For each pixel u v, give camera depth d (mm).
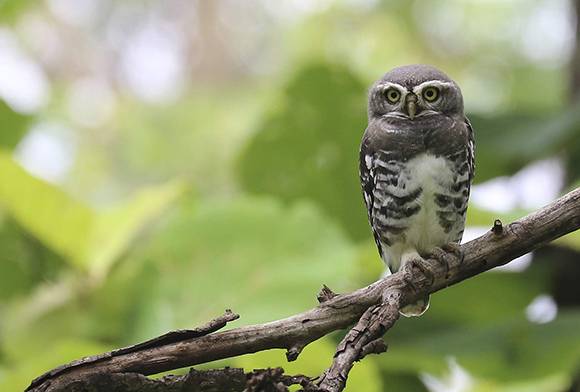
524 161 11883
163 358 5566
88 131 16656
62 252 10352
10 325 10539
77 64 19469
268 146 12492
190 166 15688
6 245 10688
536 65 16969
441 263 6418
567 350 9594
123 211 10375
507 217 9539
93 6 19734
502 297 11016
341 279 9766
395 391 10500
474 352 9656
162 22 20016
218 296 9844
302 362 8203
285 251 9953
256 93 16891
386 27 17562
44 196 10141
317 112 12383
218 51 19750
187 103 16484
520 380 9680
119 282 10266
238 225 10039
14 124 13016
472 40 17656
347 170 12461
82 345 8727
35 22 19141
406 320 10500
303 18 17578
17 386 8828
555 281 11055
